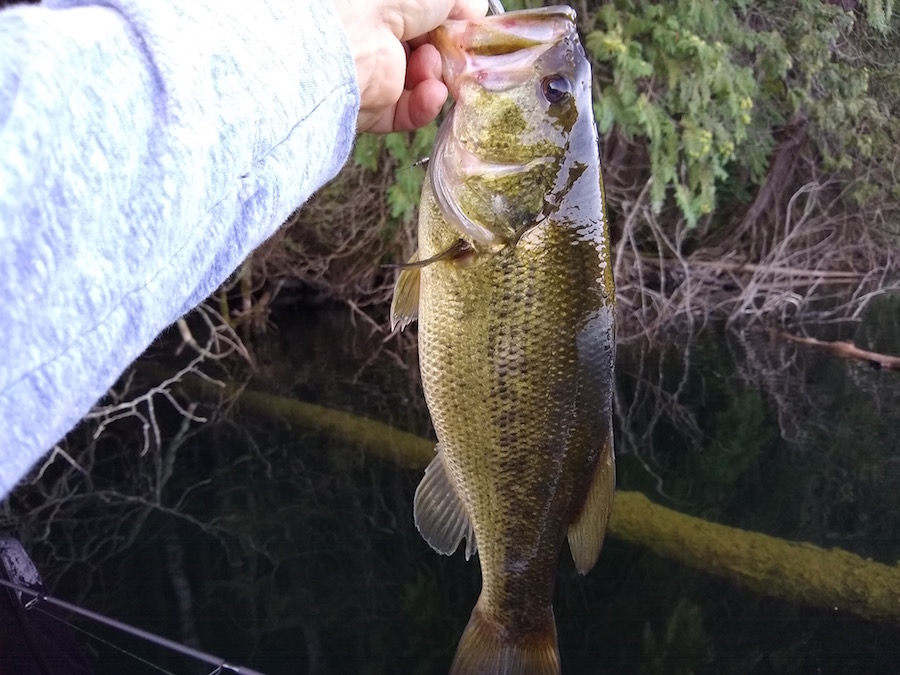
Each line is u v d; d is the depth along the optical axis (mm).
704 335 1778
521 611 460
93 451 1231
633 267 1857
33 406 146
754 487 1028
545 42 392
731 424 1270
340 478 1112
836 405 1324
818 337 1710
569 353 418
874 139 1833
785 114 1796
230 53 199
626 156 1749
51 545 968
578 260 411
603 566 872
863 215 1936
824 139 1804
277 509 1046
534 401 420
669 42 1429
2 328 139
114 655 755
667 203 1793
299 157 223
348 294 1887
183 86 178
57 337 149
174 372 1540
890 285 1939
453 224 393
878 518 925
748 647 745
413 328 1705
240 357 1621
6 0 305
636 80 1498
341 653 778
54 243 146
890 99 1820
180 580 894
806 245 1987
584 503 449
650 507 942
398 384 1450
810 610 786
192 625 813
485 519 439
